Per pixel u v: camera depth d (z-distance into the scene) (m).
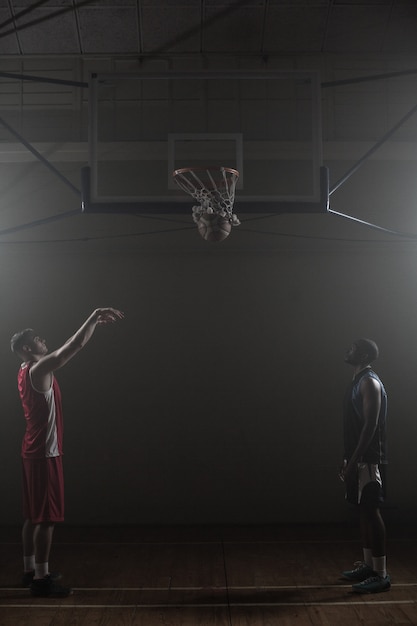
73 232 6.37
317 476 6.20
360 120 6.05
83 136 5.98
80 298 6.36
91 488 6.17
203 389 6.30
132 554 4.97
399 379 6.29
